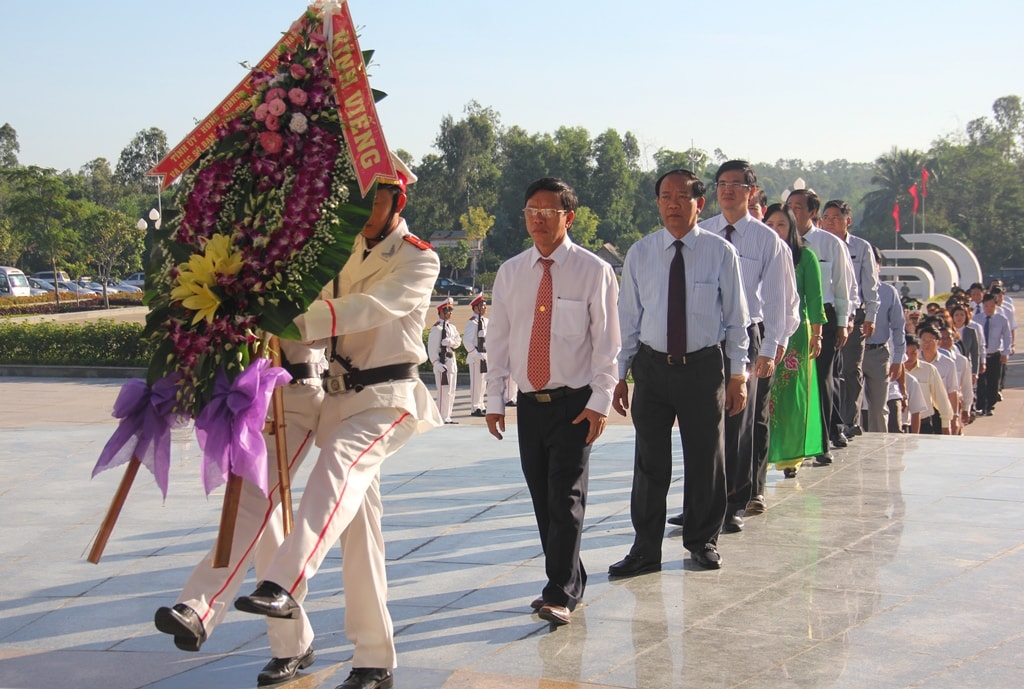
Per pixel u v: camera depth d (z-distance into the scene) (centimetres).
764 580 505
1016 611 453
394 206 377
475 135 8862
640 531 523
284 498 357
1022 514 629
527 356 452
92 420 1622
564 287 445
